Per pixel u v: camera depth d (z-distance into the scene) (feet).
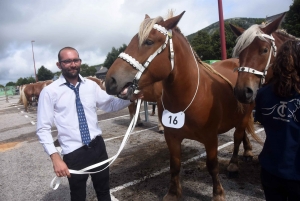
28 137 22.74
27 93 43.04
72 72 6.64
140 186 10.47
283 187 5.09
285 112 4.67
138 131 20.38
